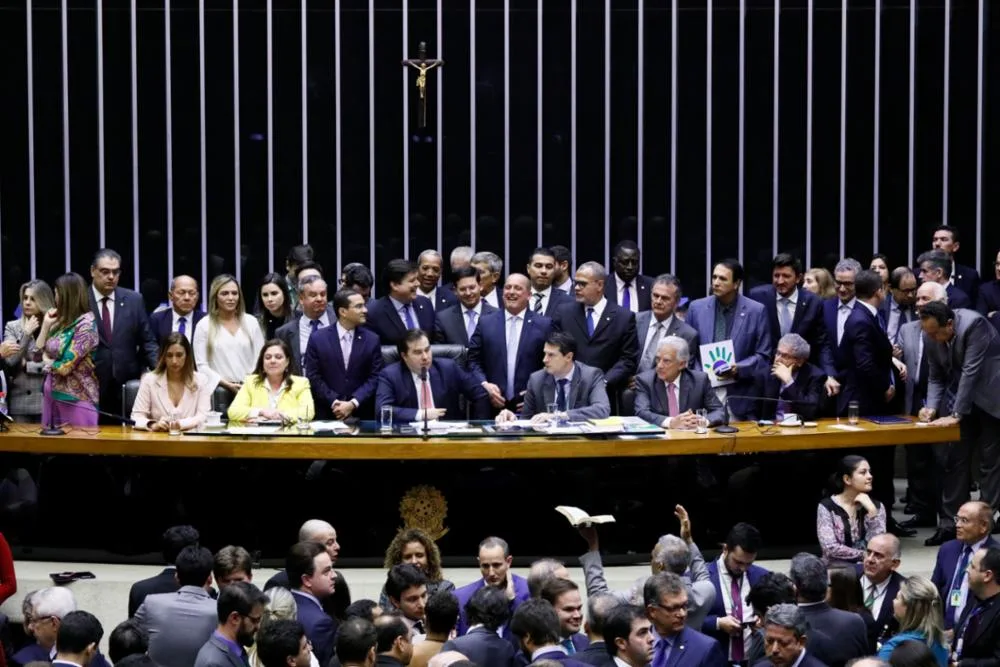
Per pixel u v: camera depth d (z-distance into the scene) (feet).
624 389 31.96
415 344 29.68
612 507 29.68
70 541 29.81
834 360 32.78
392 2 38.63
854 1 38.58
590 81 38.91
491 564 22.11
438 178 38.99
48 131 38.45
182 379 29.76
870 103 38.78
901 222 38.93
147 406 29.84
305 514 29.27
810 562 21.15
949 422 30.50
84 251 38.63
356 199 38.99
